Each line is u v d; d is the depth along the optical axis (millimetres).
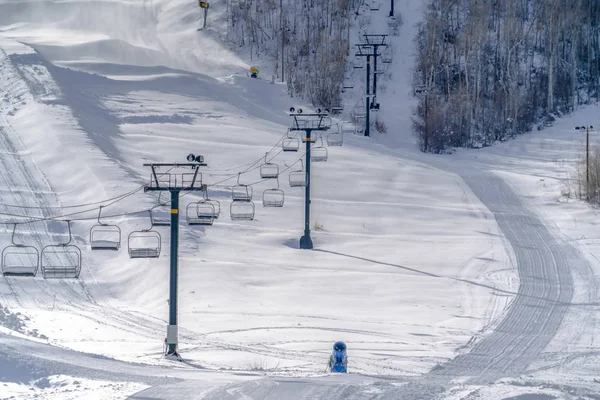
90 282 89375
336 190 140375
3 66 183375
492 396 34625
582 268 102125
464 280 94750
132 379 38219
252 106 199250
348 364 54844
